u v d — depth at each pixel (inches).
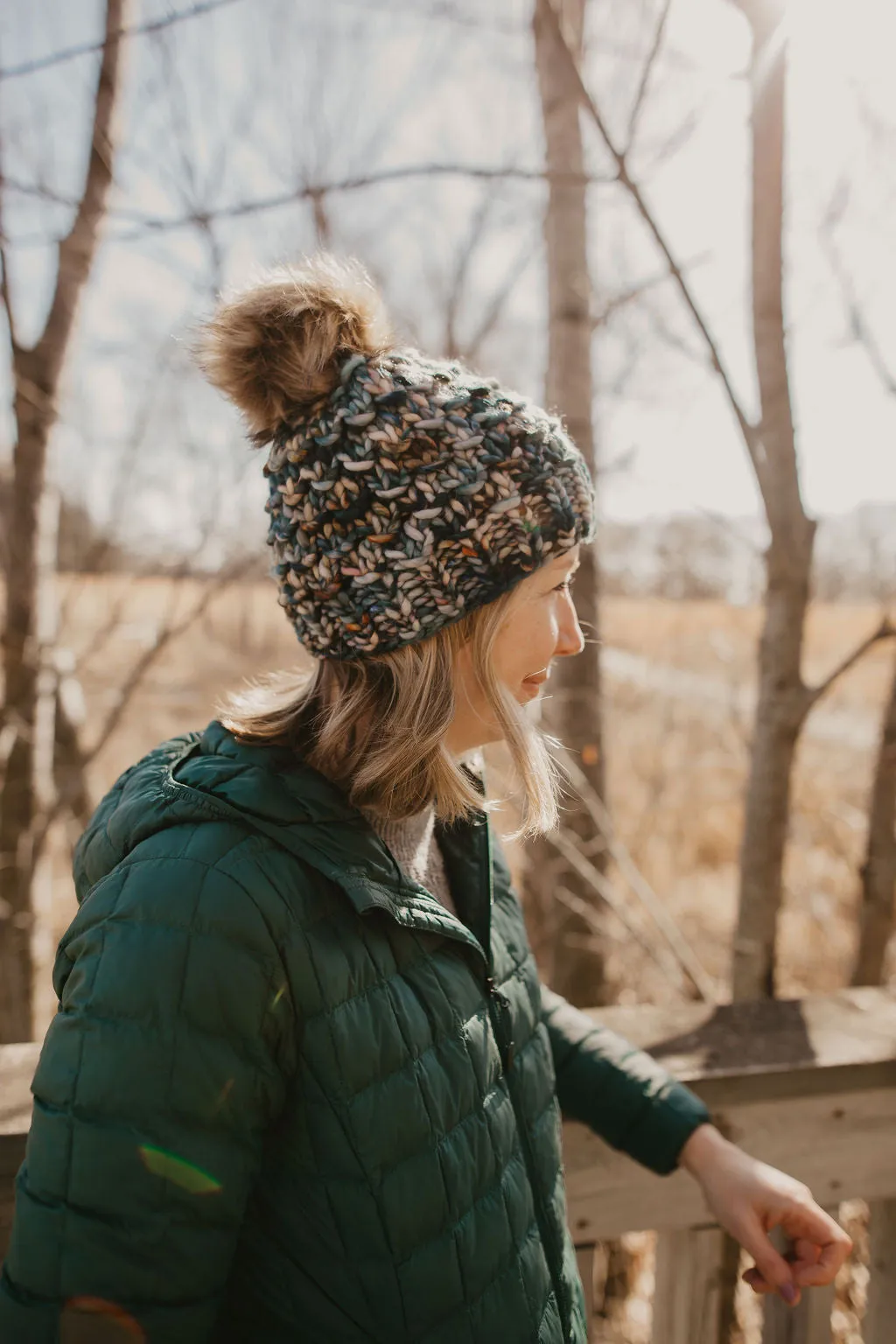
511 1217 30.0
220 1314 28.2
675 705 209.9
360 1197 26.3
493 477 28.1
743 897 72.5
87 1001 23.7
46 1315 22.4
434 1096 28.0
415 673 29.7
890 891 101.4
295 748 31.0
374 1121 26.4
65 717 121.2
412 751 29.3
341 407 27.5
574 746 101.2
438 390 28.1
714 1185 37.1
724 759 213.3
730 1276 67.8
